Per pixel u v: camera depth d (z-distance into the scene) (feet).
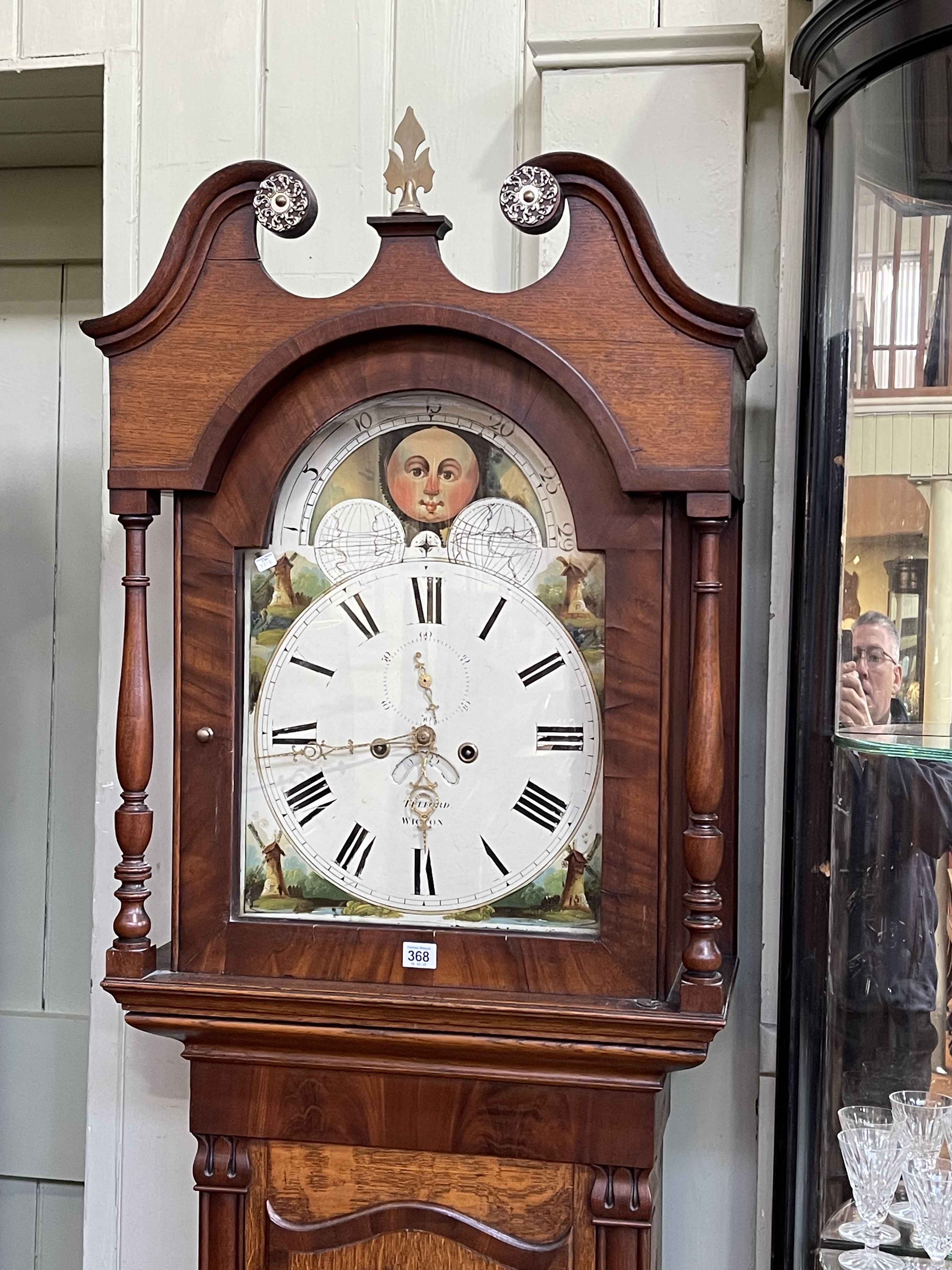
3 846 5.40
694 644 3.27
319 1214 3.58
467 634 3.41
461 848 3.40
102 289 5.32
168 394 3.42
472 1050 3.36
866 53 3.21
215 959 3.47
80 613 5.35
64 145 5.07
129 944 3.47
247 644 3.50
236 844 3.49
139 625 3.48
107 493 4.41
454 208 4.16
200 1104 3.61
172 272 3.40
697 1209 4.05
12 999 5.38
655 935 3.28
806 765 3.51
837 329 3.37
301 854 3.48
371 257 4.22
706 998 3.18
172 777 4.33
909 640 3.17
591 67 4.00
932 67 3.07
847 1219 3.38
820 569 3.44
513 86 4.13
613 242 3.26
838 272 3.38
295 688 3.48
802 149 3.88
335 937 3.42
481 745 3.40
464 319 3.28
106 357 3.48
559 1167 3.46
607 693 3.30
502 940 3.34
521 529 3.37
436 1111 3.51
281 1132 3.57
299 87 4.25
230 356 3.40
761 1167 3.92
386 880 3.43
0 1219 5.34
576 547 3.34
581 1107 3.43
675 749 3.34
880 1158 3.27
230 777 3.48
